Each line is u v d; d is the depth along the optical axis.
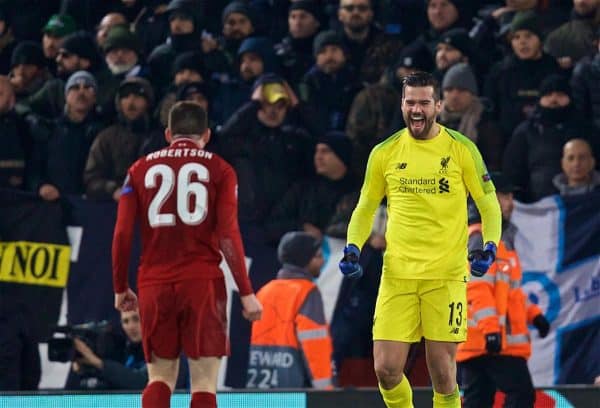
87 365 36.25
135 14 50.12
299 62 45.66
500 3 49.62
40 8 50.25
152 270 26.25
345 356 38.66
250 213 40.44
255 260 39.84
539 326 35.19
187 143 26.77
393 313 26.69
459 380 38.56
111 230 40.03
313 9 46.47
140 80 41.53
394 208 26.77
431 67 43.50
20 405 32.31
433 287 26.45
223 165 26.47
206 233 26.25
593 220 38.84
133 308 26.92
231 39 46.88
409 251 26.55
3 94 41.53
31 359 39.22
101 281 39.78
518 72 42.50
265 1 49.41
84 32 44.97
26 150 41.91
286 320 35.44
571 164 39.50
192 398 25.97
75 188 41.72
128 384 36.28
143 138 41.34
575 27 44.56
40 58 45.97
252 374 35.78
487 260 26.05
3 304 39.25
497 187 34.19
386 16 46.34
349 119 41.78
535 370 38.78
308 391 32.78
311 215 39.81
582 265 38.91
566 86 40.31
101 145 41.03
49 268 39.69
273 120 41.22
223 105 44.16
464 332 26.89
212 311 26.12
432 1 45.47
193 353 26.03
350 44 45.47
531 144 40.31
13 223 39.62
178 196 26.20
